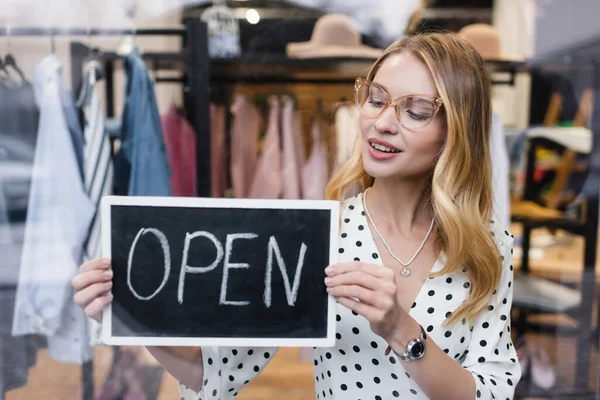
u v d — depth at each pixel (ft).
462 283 2.58
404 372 2.48
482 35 6.55
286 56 6.08
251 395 6.63
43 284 4.82
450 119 2.36
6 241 5.04
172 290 2.26
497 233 2.75
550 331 7.01
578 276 6.79
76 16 6.08
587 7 6.32
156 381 6.40
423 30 3.01
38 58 5.49
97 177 4.93
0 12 5.66
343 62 6.05
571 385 6.46
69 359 4.93
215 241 2.28
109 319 2.23
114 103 6.35
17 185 5.03
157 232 2.26
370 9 7.40
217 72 6.64
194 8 7.13
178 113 6.04
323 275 2.28
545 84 6.74
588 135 6.38
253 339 2.27
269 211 2.29
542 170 6.82
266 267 2.28
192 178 6.26
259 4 7.13
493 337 2.54
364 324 2.52
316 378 2.82
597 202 6.46
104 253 2.24
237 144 6.79
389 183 2.69
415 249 2.65
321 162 6.74
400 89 2.39
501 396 2.34
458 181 2.46
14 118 5.02
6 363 5.37
